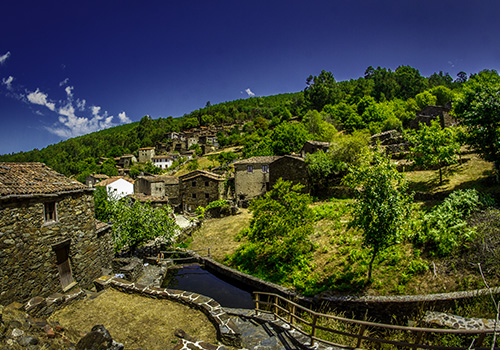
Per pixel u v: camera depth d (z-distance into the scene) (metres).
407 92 90.69
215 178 39.53
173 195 50.06
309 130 67.38
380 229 11.68
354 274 13.66
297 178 32.56
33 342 5.27
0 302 8.19
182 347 6.48
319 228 20.42
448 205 14.40
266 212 18.44
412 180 23.53
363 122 62.47
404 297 10.39
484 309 8.39
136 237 18.50
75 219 11.33
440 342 7.34
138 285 10.55
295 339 7.70
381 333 8.92
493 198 14.98
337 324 9.47
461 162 23.31
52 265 10.14
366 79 116.75
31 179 10.25
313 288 13.80
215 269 18.36
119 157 119.56
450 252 12.41
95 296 10.08
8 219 8.57
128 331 7.88
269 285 14.69
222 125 150.50
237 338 7.20
